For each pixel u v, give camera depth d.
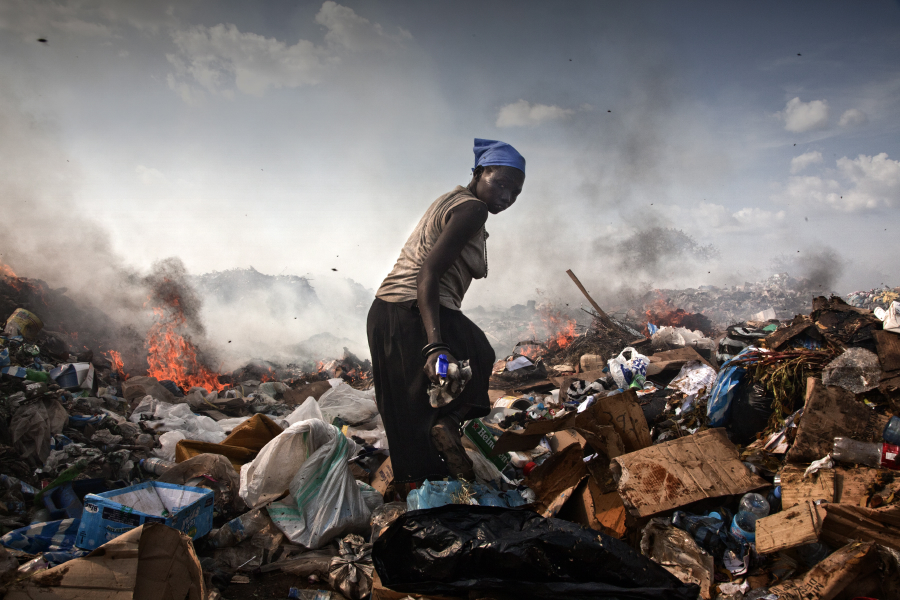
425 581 2.19
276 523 3.02
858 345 3.13
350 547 2.87
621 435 3.16
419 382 2.96
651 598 1.99
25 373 4.60
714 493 2.69
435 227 3.04
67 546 2.79
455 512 2.35
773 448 2.98
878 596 2.00
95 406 4.95
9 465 3.62
